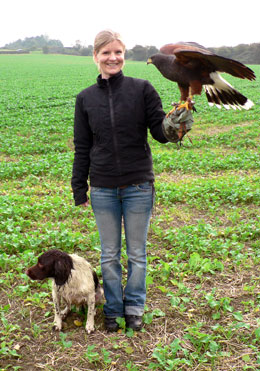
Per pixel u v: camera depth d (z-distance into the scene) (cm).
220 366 373
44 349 399
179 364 372
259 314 448
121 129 371
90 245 621
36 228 704
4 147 1431
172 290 500
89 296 414
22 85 3956
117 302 420
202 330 423
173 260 566
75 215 764
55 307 422
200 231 659
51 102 2667
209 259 554
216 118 1988
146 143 391
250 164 1124
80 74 5538
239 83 3988
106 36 357
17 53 13662
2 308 462
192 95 323
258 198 829
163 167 1120
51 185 984
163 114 372
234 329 420
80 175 412
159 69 332
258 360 374
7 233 672
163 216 749
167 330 425
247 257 587
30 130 1750
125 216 398
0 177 1054
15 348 397
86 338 412
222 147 1438
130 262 412
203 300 475
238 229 667
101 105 373
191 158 1222
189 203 821
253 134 1574
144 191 388
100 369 373
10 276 518
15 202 832
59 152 1393
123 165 379
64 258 393
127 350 391
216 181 955
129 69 6519
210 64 311
